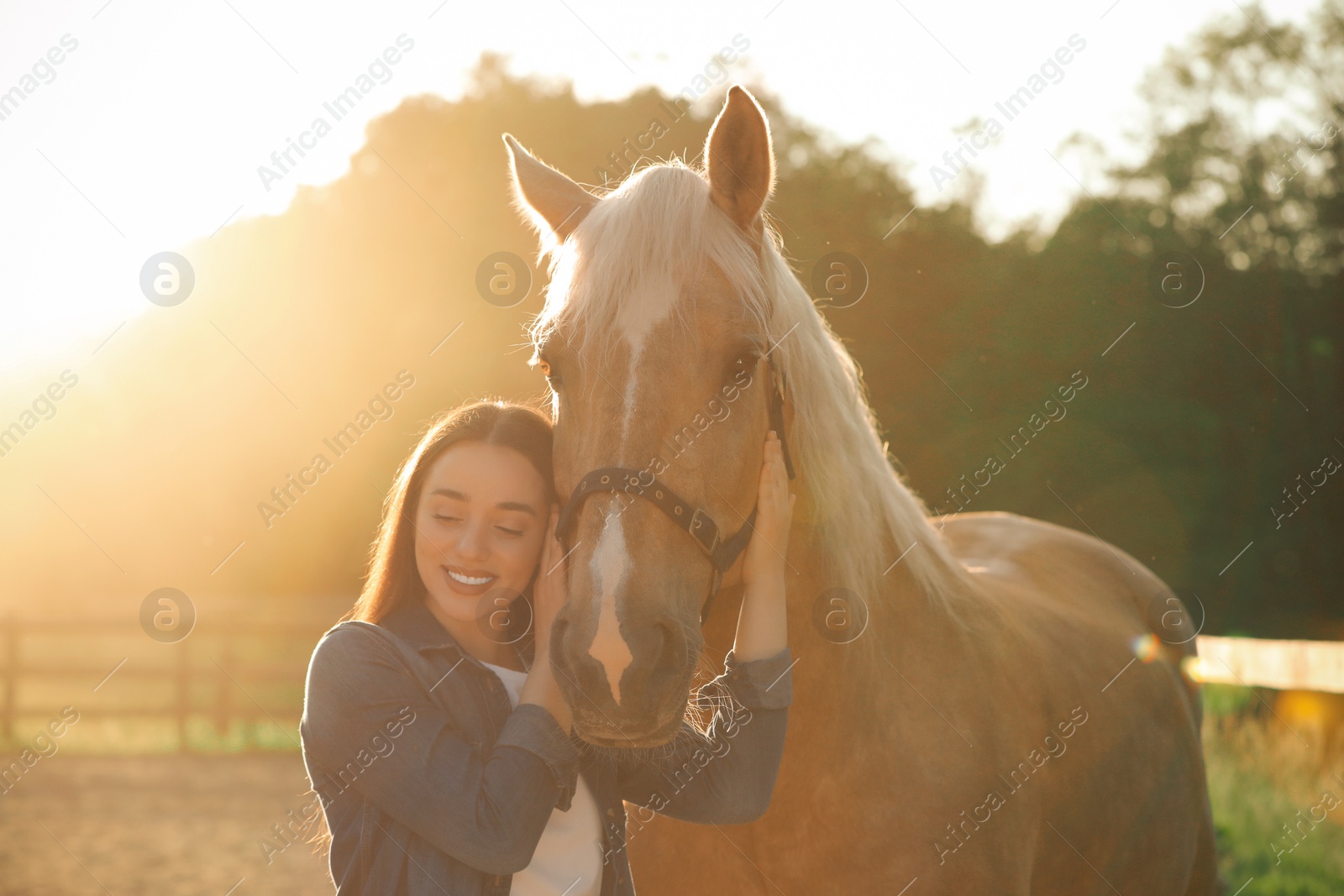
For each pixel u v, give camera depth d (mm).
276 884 5121
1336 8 18406
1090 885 2486
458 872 1555
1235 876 4469
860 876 1962
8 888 5051
